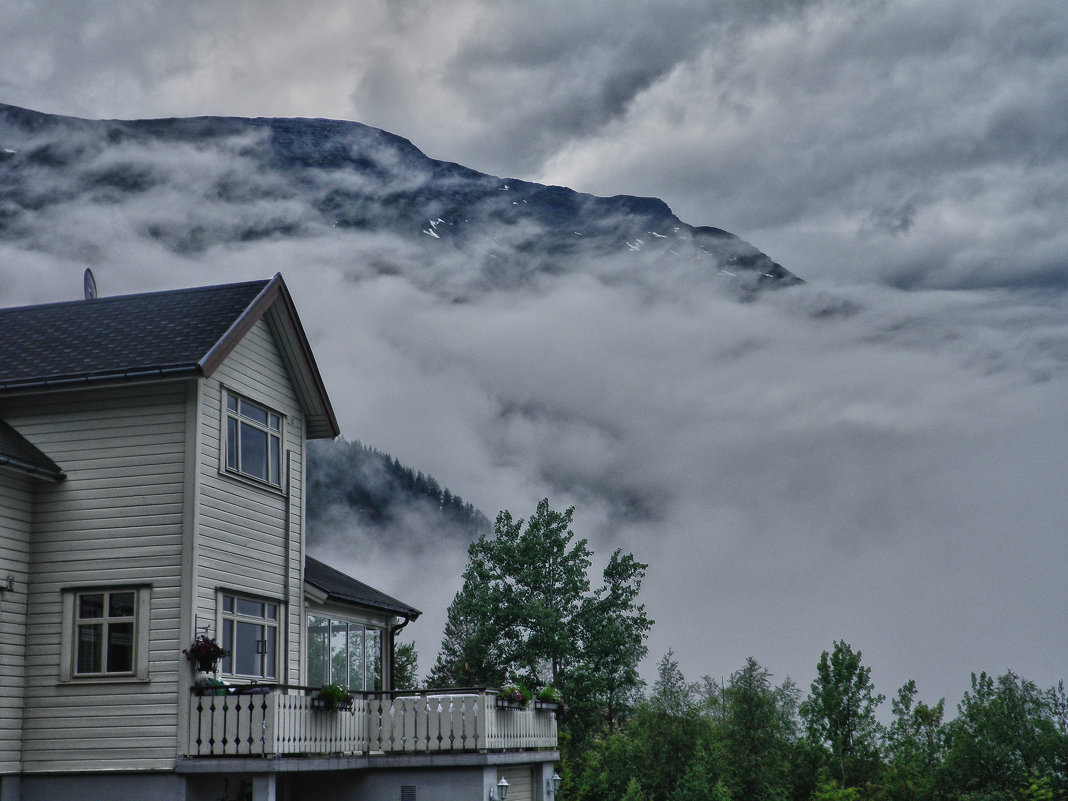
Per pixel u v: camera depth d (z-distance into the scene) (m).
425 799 28.23
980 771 46.59
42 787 25.98
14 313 32.38
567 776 48.62
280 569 30.80
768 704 48.81
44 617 26.80
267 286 30.25
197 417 26.94
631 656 54.50
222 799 25.62
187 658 25.67
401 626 40.28
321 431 33.50
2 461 25.36
